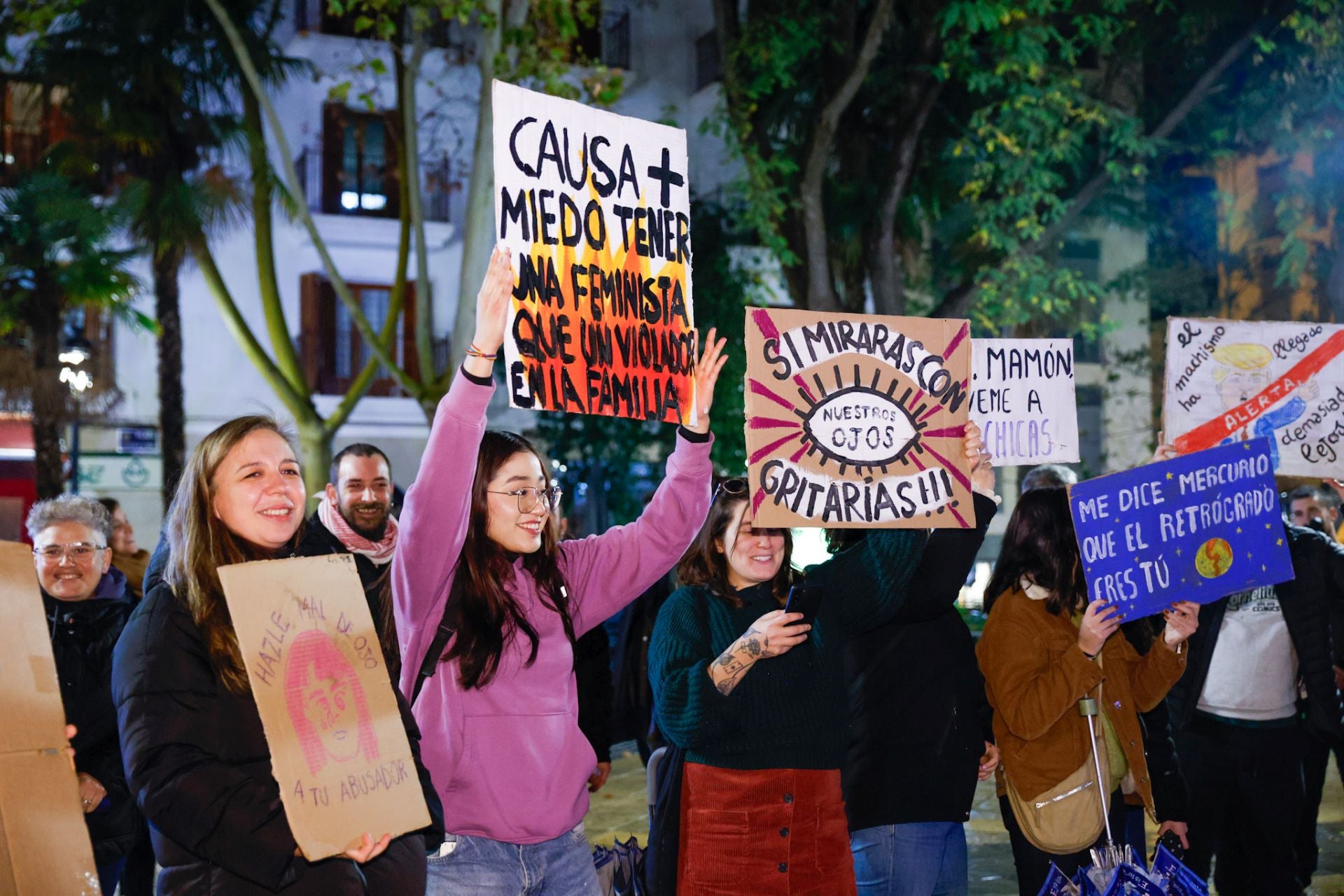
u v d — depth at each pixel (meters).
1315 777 6.44
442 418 3.41
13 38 20.22
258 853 2.85
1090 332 16.27
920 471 4.31
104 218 16.88
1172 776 4.91
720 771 3.89
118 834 4.75
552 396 3.77
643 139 4.07
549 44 14.58
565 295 3.83
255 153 18.17
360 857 2.91
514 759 3.53
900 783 4.27
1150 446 23.62
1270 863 5.52
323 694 2.98
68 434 22.28
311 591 3.05
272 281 18.75
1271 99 16.17
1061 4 14.94
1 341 17.39
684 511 4.03
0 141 20.75
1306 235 18.33
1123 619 4.60
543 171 3.81
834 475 4.22
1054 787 4.45
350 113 24.11
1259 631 5.52
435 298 24.86
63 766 2.91
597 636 5.55
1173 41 16.25
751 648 3.74
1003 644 4.52
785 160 15.15
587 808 3.72
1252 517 4.84
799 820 3.86
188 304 23.52
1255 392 5.68
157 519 22.59
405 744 3.08
